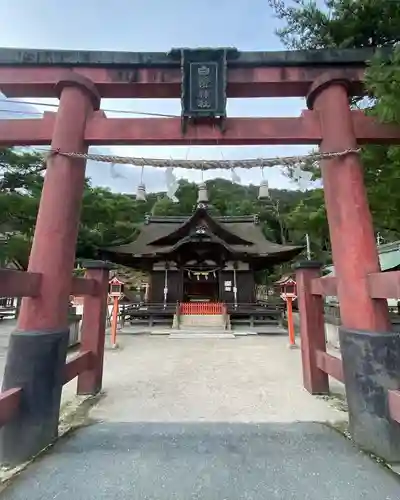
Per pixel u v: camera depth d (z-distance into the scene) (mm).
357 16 3814
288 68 3561
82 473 2238
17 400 2535
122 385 4715
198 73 3412
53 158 3211
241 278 15125
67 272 3076
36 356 2689
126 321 13359
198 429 3029
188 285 18078
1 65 3484
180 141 3455
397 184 4609
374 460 2426
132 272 26250
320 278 4008
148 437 2840
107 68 3555
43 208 3098
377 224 5969
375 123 3357
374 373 2611
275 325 12969
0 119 3412
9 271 2383
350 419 2793
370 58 3273
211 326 12438
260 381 4945
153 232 18469
